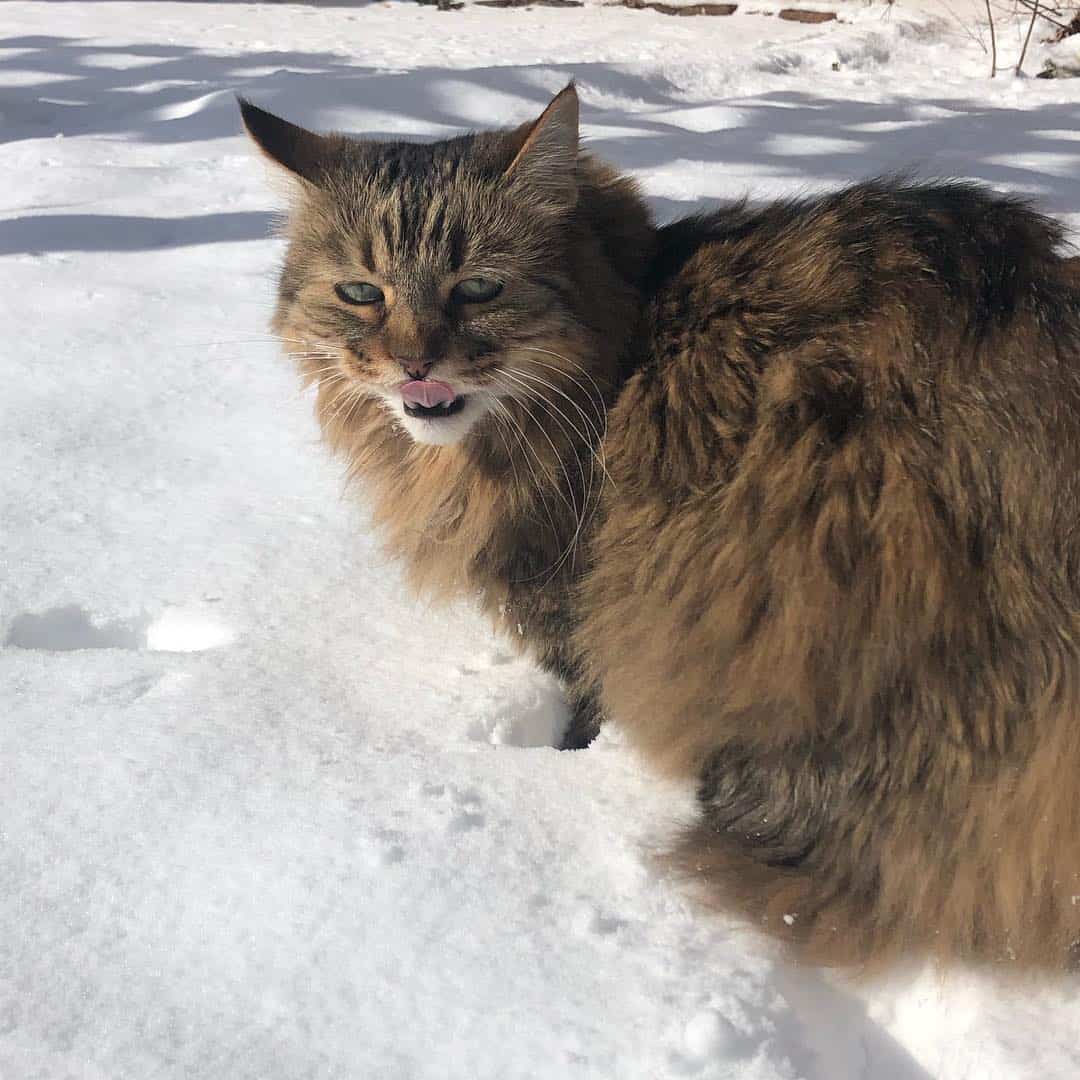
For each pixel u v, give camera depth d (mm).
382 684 461
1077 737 318
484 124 1151
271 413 674
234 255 859
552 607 443
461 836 373
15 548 543
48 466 611
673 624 373
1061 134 1095
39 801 385
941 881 337
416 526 455
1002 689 323
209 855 362
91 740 416
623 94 1335
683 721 377
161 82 1331
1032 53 1555
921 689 331
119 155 1062
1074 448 323
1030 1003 323
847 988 339
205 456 631
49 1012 311
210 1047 302
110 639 505
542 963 326
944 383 335
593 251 417
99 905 344
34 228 896
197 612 505
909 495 329
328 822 376
